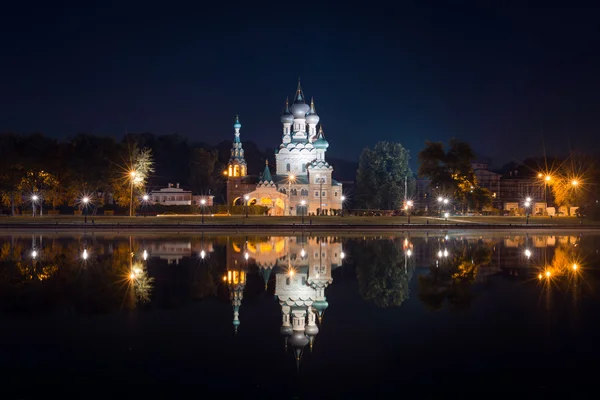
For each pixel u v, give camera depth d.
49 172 127.81
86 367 20.97
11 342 23.92
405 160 173.38
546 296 33.44
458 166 143.88
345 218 125.00
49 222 105.25
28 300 32.38
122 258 52.19
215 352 22.84
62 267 45.66
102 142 132.75
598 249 62.06
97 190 133.12
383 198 168.62
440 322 27.36
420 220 120.62
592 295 33.69
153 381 19.64
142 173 130.25
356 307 30.92
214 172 193.38
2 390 18.81
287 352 22.84
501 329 25.89
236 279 40.38
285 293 35.06
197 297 33.69
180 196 167.75
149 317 28.53
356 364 21.42
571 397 18.23
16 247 62.72
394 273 43.12
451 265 47.53
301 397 18.36
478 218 129.75
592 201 128.00
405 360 21.75
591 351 22.56
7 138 131.12
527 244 69.00
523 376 19.98
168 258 52.44
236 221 112.62
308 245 67.19
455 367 20.98
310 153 170.62
